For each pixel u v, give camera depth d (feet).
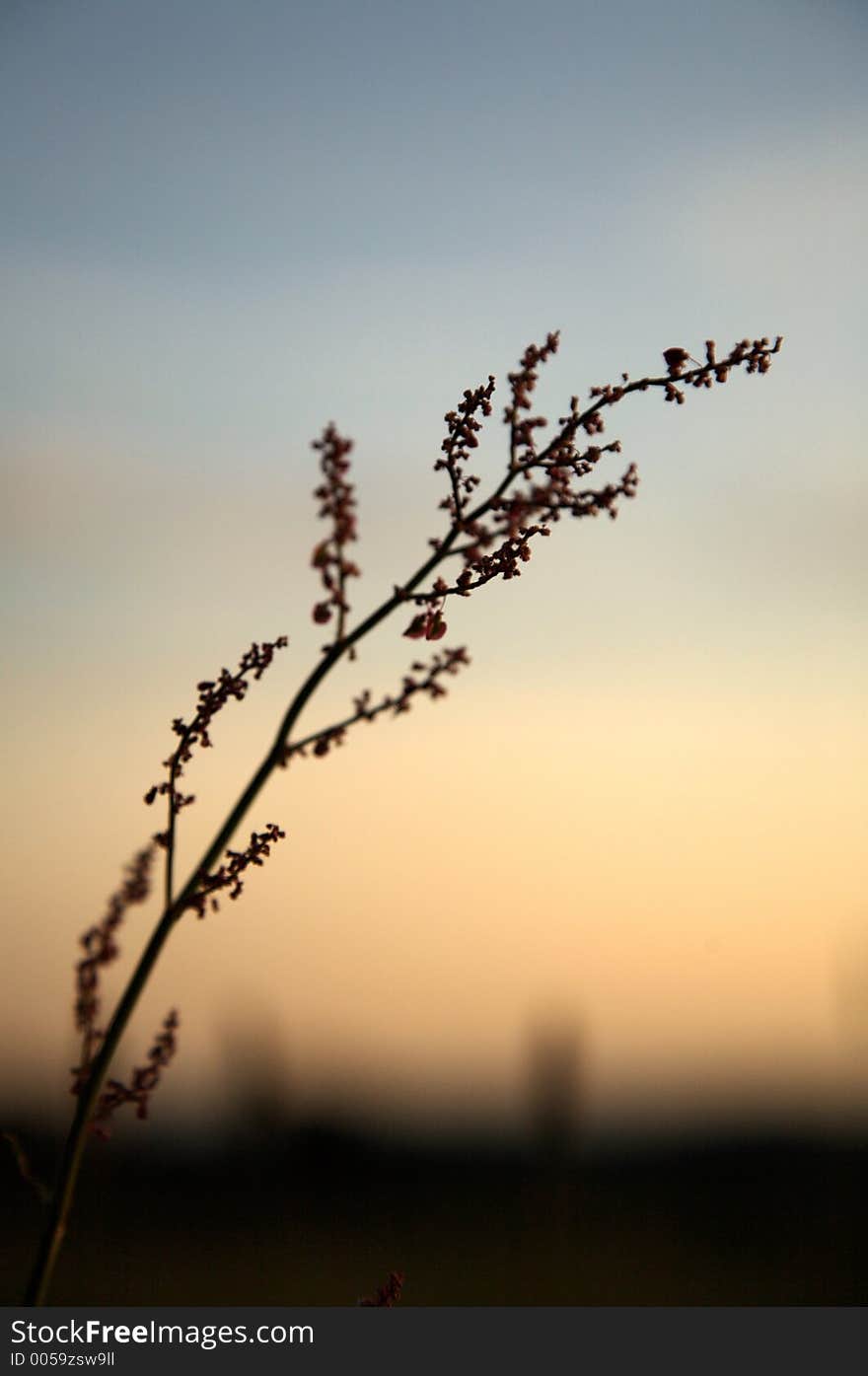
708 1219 55.01
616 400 8.37
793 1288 45.73
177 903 6.86
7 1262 34.42
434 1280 45.60
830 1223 54.19
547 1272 47.52
